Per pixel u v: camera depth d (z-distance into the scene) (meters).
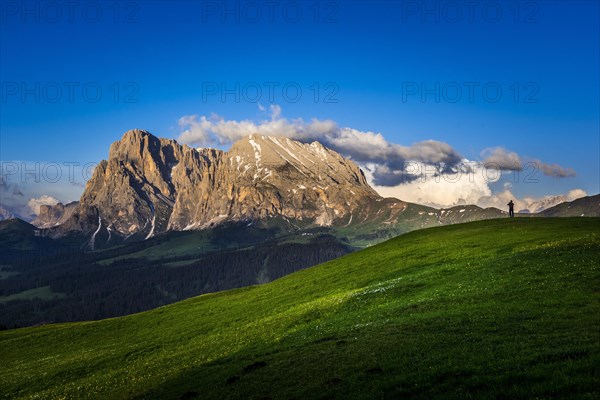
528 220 79.88
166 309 78.94
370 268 65.38
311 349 32.06
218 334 51.19
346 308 45.19
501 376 19.19
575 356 20.00
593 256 41.56
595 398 15.88
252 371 30.75
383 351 27.11
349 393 22.09
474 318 29.98
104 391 37.03
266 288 75.44
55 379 46.91
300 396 23.72
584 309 27.84
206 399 27.91
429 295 40.66
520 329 25.94
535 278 37.75
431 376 21.20
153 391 32.97
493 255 54.97
